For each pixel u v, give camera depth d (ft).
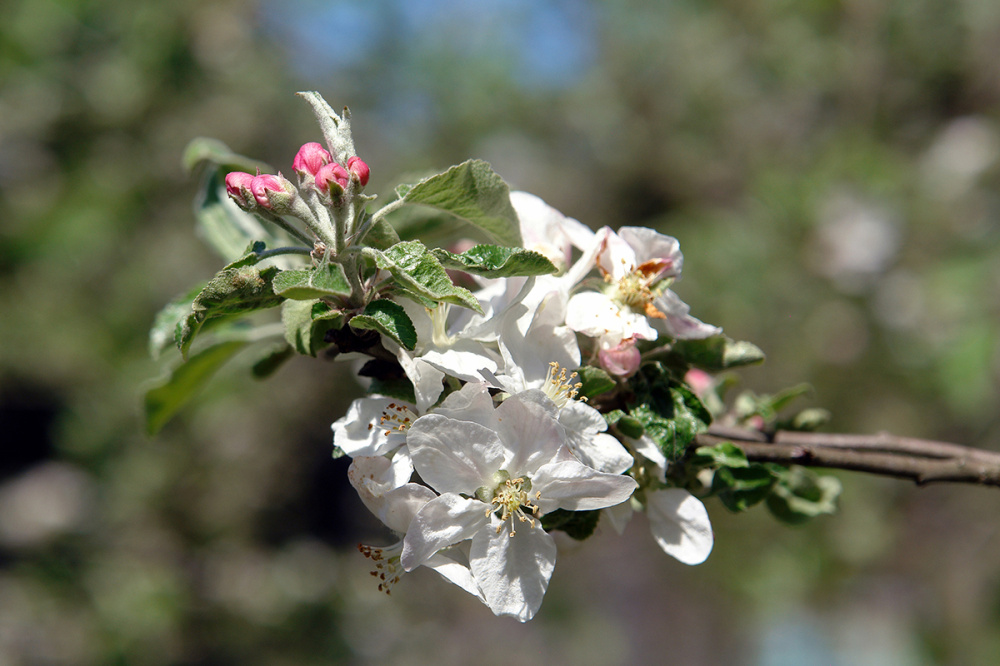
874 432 16.84
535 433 4.24
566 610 26.84
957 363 15.56
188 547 21.56
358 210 4.29
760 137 22.02
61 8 19.06
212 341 6.20
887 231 17.08
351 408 4.51
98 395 20.08
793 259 17.35
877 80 18.62
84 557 20.45
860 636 18.93
